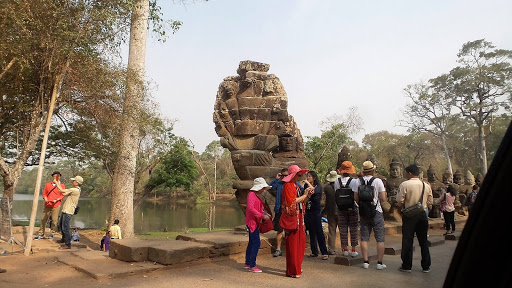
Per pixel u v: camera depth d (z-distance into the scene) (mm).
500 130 41188
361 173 7328
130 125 13766
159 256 6684
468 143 49250
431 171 17953
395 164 13484
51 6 9109
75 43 9430
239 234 8719
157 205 60344
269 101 9836
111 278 5984
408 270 6535
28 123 12586
